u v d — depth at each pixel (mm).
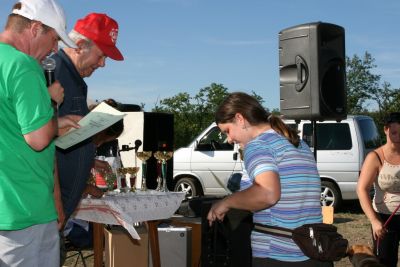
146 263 4875
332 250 2871
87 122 3283
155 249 4586
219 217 2965
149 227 4578
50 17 2818
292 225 2934
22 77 2633
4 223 2656
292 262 2932
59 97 2961
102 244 4512
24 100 2625
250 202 2842
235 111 3047
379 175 4543
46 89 2738
